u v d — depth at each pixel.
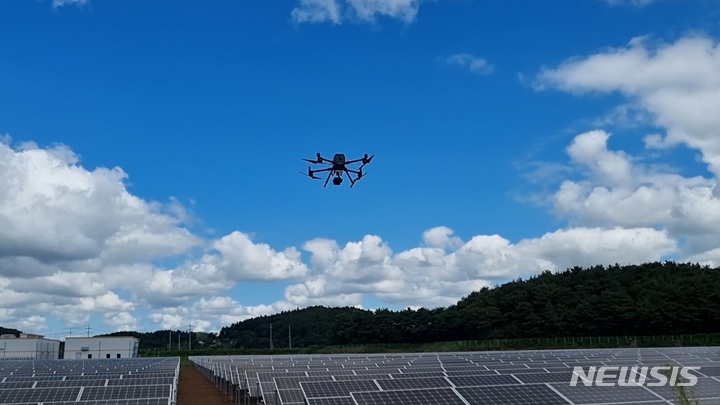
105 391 34.28
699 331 120.25
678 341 115.81
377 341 146.25
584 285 147.62
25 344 119.44
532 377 32.84
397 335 144.38
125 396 33.84
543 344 126.12
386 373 42.72
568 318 128.38
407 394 28.91
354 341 148.50
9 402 31.41
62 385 36.75
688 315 119.69
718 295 119.06
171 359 90.69
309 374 43.44
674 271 156.25
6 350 118.38
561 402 28.45
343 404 27.72
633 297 136.88
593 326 125.94
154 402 31.53
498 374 34.22
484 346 129.50
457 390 29.59
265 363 61.62
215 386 62.81
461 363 55.19
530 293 140.00
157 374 44.47
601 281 148.38
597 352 69.88
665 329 121.94
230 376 50.69
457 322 140.00
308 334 195.38
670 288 129.75
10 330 156.88
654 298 127.88
